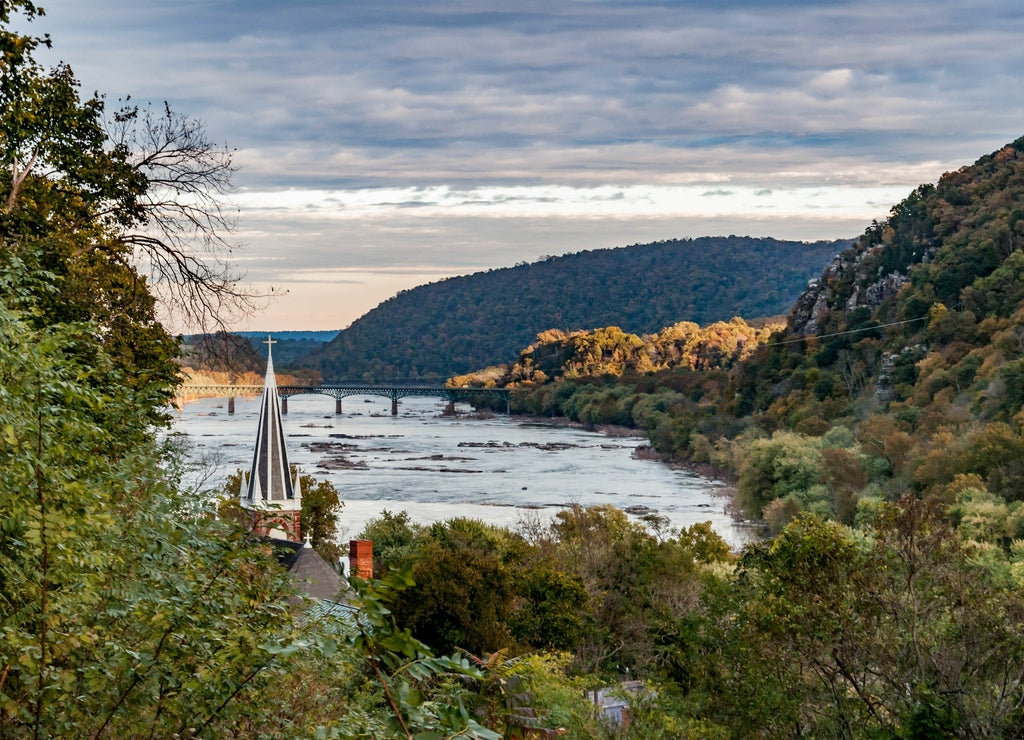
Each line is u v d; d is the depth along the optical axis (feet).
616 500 457.27
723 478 538.06
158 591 38.11
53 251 86.02
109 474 41.78
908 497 75.82
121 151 105.60
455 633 157.48
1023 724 63.93
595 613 195.42
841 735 70.59
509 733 31.27
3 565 33.40
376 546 265.54
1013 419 363.56
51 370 40.86
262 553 42.01
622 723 80.18
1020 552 226.79
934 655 68.33
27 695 32.94
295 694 40.16
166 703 34.71
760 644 73.77
